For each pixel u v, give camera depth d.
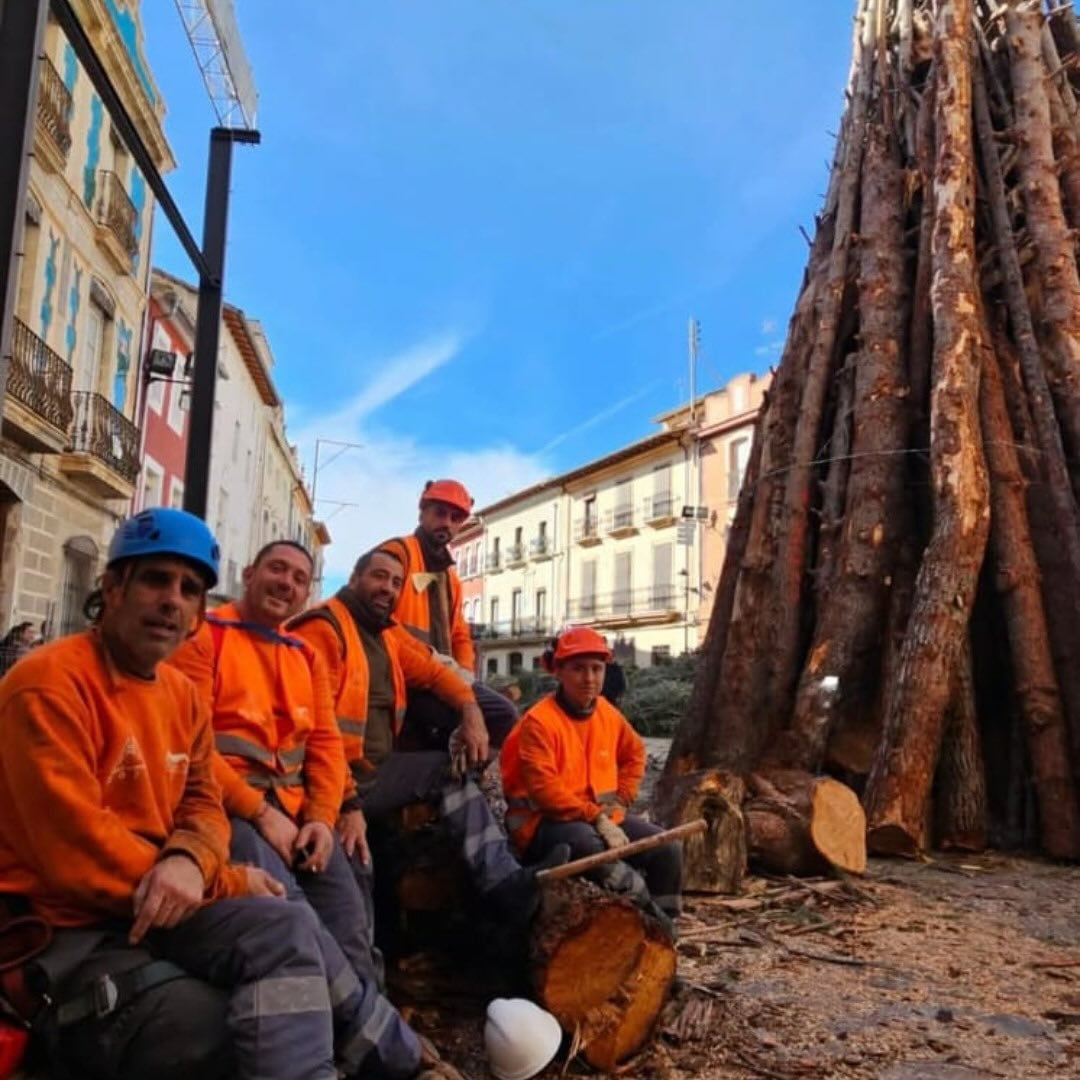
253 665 3.08
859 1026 3.59
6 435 13.12
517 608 52.25
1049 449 8.40
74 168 15.02
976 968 4.35
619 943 3.20
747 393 35.50
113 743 2.29
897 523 8.58
